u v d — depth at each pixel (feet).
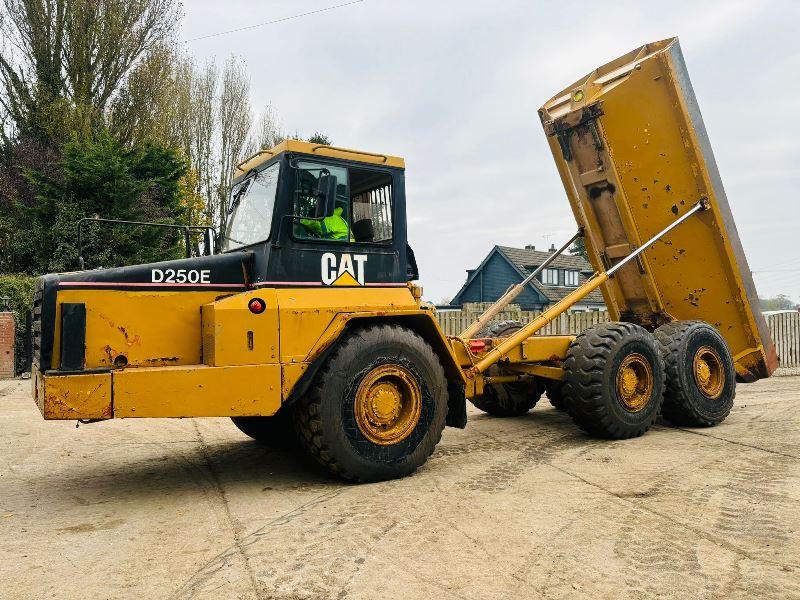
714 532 11.76
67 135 63.36
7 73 66.64
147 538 12.03
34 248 53.83
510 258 108.27
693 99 22.29
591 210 24.73
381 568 10.32
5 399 32.09
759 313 24.66
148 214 53.88
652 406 21.30
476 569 10.23
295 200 16.17
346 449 15.39
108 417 13.70
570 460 17.98
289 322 15.37
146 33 72.84
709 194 22.56
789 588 9.37
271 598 9.28
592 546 11.14
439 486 15.38
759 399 29.37
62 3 67.77
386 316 16.84
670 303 25.20
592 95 23.06
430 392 16.79
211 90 97.60
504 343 21.01
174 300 15.62
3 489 15.83
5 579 10.13
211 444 21.67
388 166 17.89
